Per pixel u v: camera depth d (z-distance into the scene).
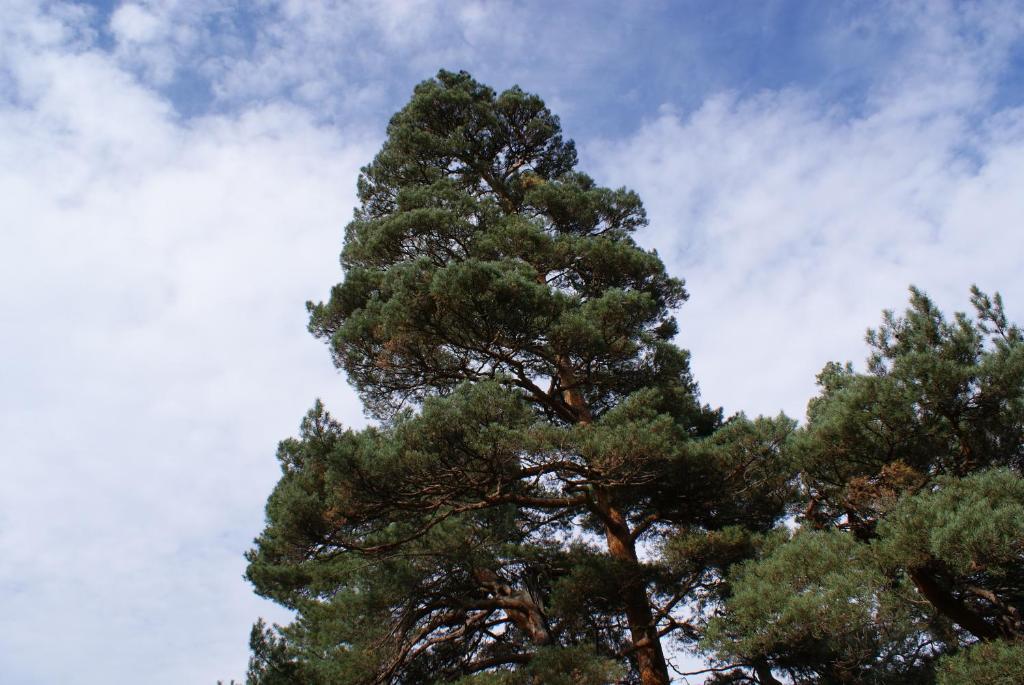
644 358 13.98
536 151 20.84
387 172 19.06
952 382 10.80
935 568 9.56
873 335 12.12
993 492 8.88
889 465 11.09
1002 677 8.15
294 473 11.29
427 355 13.17
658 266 15.33
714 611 12.62
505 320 12.24
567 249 14.95
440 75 21.47
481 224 16.36
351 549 11.26
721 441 12.34
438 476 10.66
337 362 13.65
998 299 11.75
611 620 13.03
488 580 12.77
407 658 12.55
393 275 13.48
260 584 13.71
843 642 10.49
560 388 13.90
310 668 11.67
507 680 10.30
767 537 11.93
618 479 11.73
